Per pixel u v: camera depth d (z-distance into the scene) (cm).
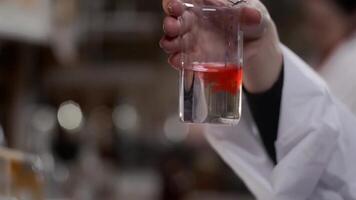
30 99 513
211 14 117
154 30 766
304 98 150
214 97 116
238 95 118
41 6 377
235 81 117
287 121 149
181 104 118
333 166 152
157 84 1273
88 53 806
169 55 123
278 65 150
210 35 117
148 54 1065
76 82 1038
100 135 774
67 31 449
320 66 279
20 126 490
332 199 152
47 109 641
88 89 1107
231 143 161
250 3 134
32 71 514
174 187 695
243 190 942
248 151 160
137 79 1141
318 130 146
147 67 1096
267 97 151
